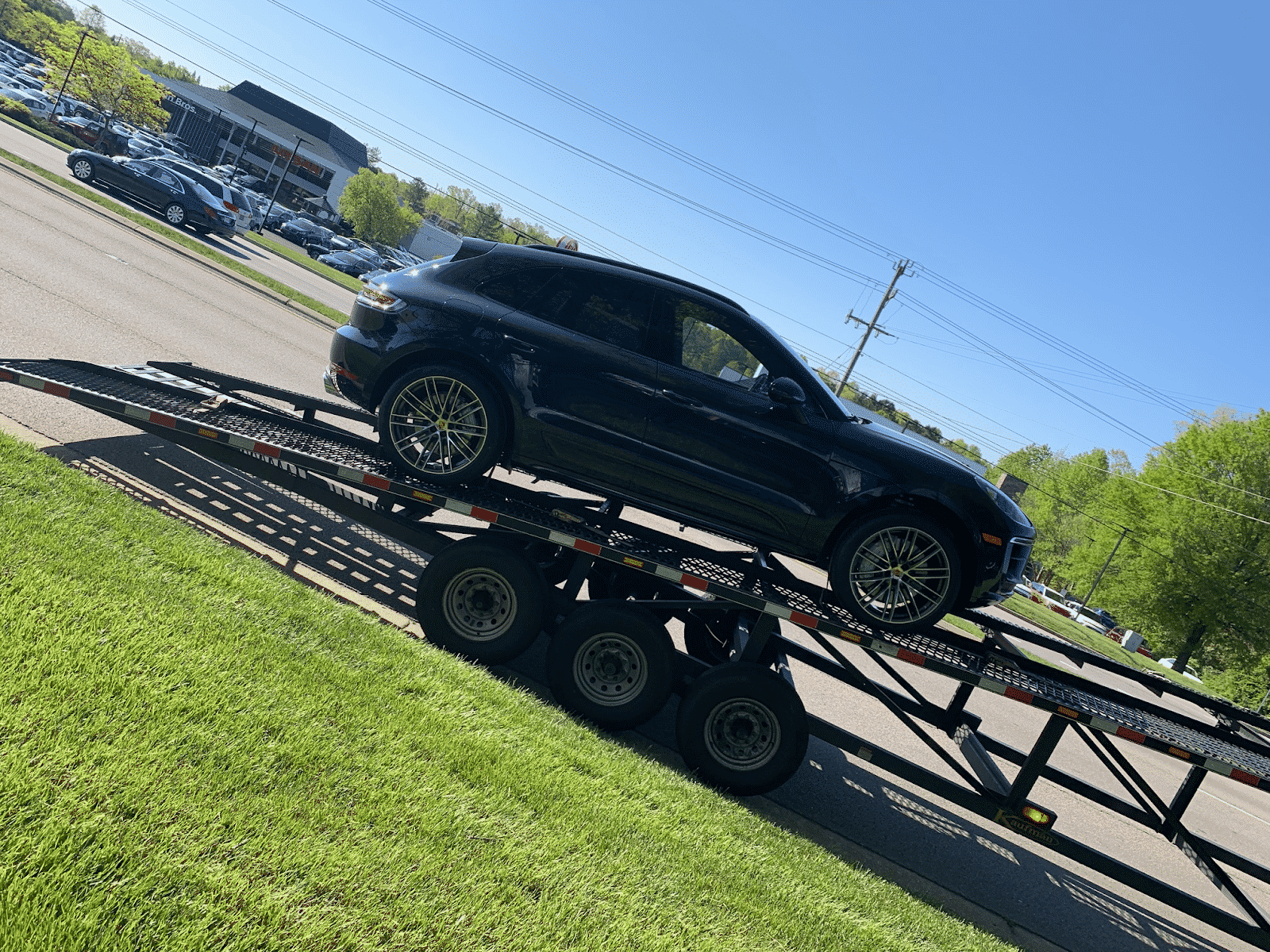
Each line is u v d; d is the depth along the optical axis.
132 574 4.14
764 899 3.69
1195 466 41.91
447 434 5.25
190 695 3.30
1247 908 5.18
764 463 5.18
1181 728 5.84
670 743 5.64
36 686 2.97
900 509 5.11
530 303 5.26
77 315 9.55
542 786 3.78
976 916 4.93
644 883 3.38
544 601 5.33
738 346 5.29
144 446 6.86
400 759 3.49
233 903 2.38
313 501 5.84
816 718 5.30
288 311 17.34
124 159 24.83
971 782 5.40
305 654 4.08
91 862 2.31
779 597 5.31
